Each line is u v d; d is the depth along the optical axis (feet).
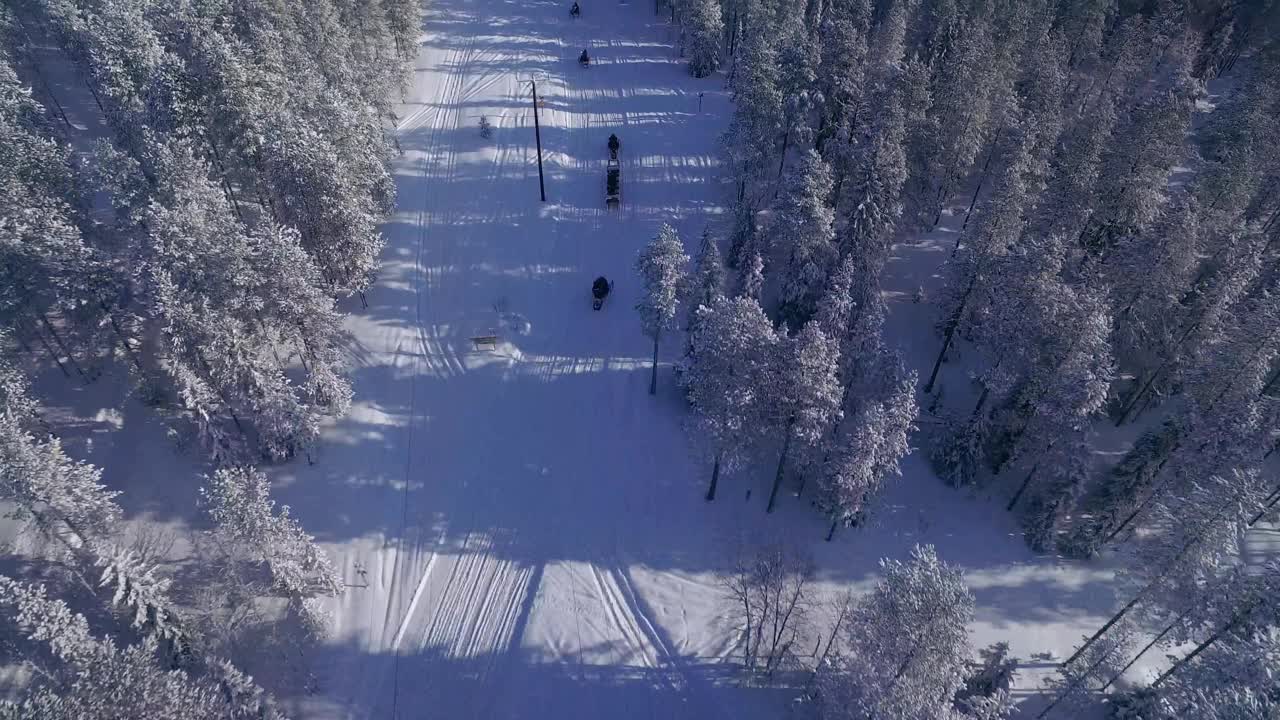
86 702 84.69
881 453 113.70
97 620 112.47
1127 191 153.38
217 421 129.39
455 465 141.18
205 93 154.71
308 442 136.46
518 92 245.24
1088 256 153.99
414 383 155.33
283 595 119.14
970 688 106.22
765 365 114.93
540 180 194.18
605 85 251.60
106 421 140.05
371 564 126.52
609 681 111.45
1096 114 164.14
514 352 162.20
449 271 180.04
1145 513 123.13
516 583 124.06
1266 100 181.78
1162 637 103.30
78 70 207.10
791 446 122.11
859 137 169.58
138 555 108.37
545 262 183.21
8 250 128.57
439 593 123.13
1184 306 140.87
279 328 134.62
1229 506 94.27
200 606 115.24
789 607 118.32
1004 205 135.95
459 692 111.14
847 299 127.75
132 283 139.23
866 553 127.65
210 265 125.18
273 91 164.35
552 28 290.15
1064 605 122.11
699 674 111.86
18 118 157.69
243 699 99.35
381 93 210.38
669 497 135.74
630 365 159.63
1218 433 114.73
